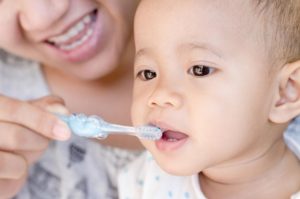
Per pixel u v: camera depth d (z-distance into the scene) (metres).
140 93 0.53
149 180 0.63
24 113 0.57
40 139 0.58
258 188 0.57
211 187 0.59
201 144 0.51
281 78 0.54
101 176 0.71
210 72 0.51
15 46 0.72
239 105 0.51
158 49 0.52
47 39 0.70
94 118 0.53
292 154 0.59
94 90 0.75
